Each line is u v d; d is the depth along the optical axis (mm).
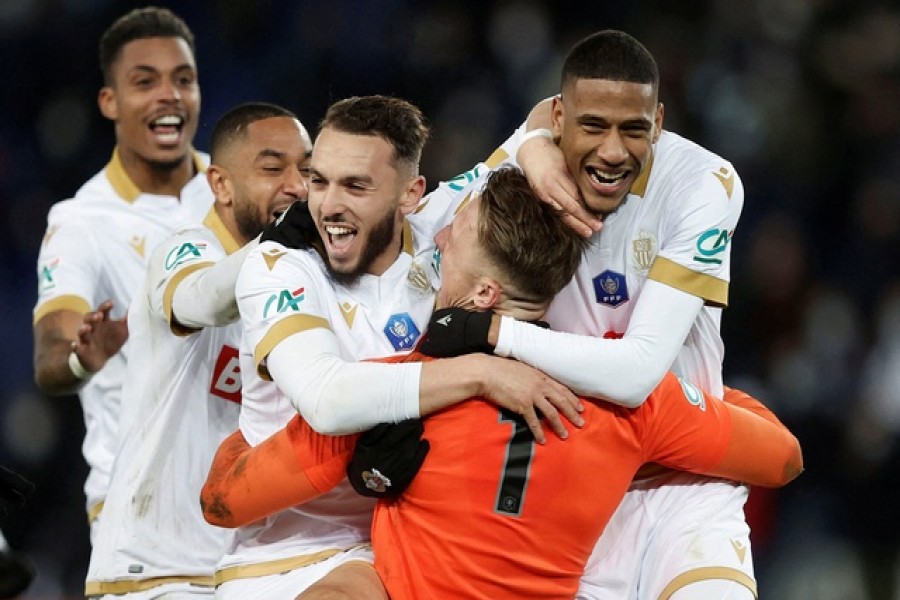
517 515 15359
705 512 17250
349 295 16875
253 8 43156
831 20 45156
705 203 16906
